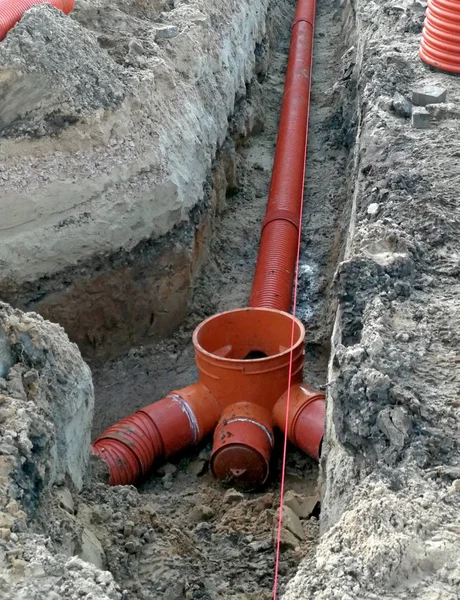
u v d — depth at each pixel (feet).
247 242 13.62
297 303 12.29
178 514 8.74
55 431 6.82
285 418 9.27
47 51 10.02
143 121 10.93
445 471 5.63
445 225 8.55
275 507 8.62
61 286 10.44
